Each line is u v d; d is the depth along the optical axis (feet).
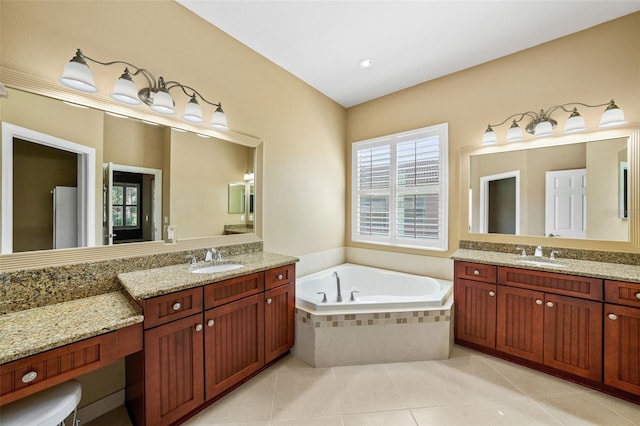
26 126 4.45
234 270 5.96
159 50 6.05
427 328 7.30
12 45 4.25
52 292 4.68
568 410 5.41
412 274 10.34
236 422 5.13
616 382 5.64
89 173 5.18
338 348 7.07
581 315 6.04
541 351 6.56
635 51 6.57
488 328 7.40
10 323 3.90
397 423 5.09
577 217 7.36
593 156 7.14
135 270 5.78
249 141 8.03
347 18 6.75
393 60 8.63
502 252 8.48
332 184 11.50
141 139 5.94
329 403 5.65
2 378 3.07
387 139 11.03
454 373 6.68
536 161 7.95
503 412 5.36
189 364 5.04
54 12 4.62
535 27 7.05
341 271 10.85
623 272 5.91
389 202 11.03
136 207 5.85
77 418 4.99
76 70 4.33
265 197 8.59
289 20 6.85
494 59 8.57
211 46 7.07
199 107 6.17
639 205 6.56
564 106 7.48
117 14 5.40
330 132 11.36
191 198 6.80
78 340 3.61
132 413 5.03
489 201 8.75
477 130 8.93
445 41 7.66
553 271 6.35
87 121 5.15
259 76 8.34
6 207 4.26
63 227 4.84
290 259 7.37
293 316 7.45
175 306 4.79
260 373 6.71
